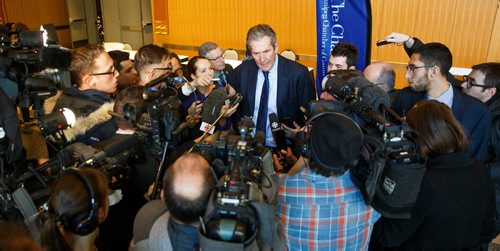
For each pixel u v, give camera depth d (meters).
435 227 1.31
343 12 3.00
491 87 2.17
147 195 1.59
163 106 1.41
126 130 1.60
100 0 8.38
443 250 1.34
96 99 1.75
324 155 1.10
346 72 1.41
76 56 1.79
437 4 4.91
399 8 5.12
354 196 1.22
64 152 1.33
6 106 1.45
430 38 5.07
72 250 1.08
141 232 1.17
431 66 1.97
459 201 1.30
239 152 1.05
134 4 7.97
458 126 1.37
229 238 0.83
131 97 1.58
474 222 1.35
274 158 1.87
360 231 1.25
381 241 1.38
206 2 6.47
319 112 1.21
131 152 1.52
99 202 1.13
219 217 0.88
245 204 0.89
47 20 8.61
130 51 5.36
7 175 1.32
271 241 0.94
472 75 2.24
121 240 1.73
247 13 6.20
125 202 1.69
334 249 1.24
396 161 1.03
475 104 1.99
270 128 2.18
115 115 1.55
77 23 8.88
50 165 1.33
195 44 6.83
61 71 1.81
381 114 1.19
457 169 1.33
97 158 1.32
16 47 1.99
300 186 1.21
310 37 5.84
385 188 1.06
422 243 1.34
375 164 1.07
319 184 1.20
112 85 1.91
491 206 1.46
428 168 1.35
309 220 1.21
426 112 1.39
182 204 0.98
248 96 2.28
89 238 1.19
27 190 1.28
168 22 6.95
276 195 1.08
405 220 1.30
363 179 1.17
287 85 2.23
